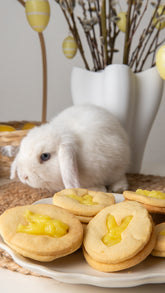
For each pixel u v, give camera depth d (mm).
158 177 861
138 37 1298
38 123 985
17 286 511
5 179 859
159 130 1387
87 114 775
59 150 700
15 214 519
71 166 685
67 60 1365
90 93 888
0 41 1375
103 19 848
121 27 878
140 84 873
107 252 477
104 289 504
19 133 823
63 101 1409
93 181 746
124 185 773
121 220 511
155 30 1280
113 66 831
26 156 696
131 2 820
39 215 516
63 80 1391
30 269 485
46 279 524
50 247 479
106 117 784
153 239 497
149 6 1263
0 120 1431
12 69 1402
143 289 503
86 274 479
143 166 999
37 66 1389
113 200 579
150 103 880
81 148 725
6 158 848
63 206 547
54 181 706
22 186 801
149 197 555
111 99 843
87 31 890
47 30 1347
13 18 1353
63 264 496
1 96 1423
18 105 1430
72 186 682
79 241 491
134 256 477
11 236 491
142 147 911
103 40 864
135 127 893
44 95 979
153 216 572
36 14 810
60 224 499
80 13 1294
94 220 520
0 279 523
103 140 741
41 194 751
